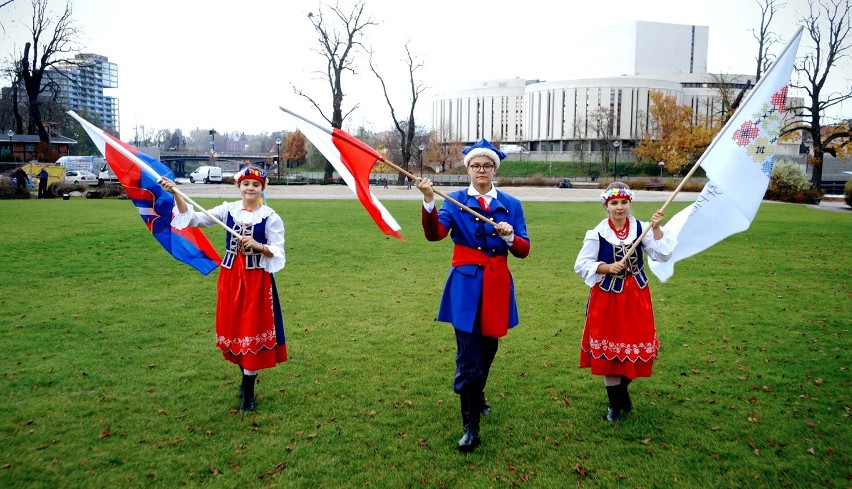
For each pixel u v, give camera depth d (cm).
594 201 2794
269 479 371
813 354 598
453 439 424
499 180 6047
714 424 446
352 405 478
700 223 492
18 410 458
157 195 533
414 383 524
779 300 833
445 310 442
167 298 809
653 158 6662
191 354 590
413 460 396
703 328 693
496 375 545
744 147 483
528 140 10650
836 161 6322
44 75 5009
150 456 395
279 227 481
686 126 6278
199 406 472
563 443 418
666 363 576
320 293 860
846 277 997
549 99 10062
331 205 2256
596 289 457
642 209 2195
